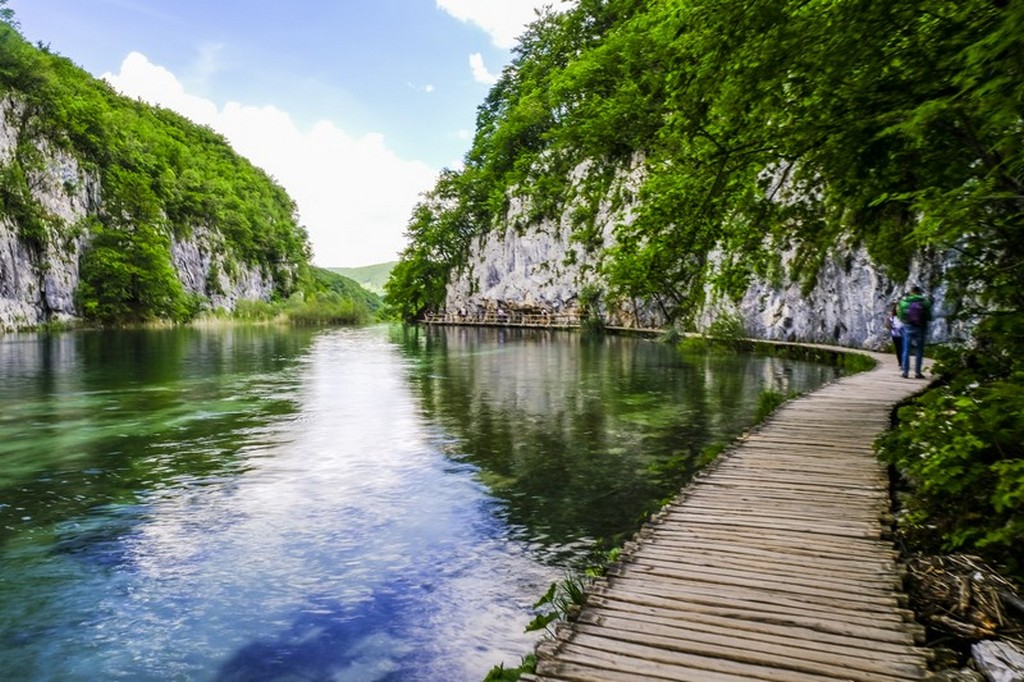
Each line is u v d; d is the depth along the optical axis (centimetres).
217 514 861
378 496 931
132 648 539
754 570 517
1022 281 704
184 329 7588
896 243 1102
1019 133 500
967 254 732
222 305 12100
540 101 7419
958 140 762
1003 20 398
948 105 529
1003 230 637
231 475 1045
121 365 2828
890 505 674
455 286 8206
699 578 504
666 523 636
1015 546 516
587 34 6631
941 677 360
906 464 698
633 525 801
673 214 1102
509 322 6706
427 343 4400
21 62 8238
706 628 423
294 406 1705
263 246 15288
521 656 513
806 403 1273
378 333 6203
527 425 1416
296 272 16412
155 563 706
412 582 653
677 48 975
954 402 623
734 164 1010
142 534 790
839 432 1020
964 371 755
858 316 2545
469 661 511
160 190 11494
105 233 8206
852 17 716
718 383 2009
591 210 1579
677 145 1127
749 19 798
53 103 8519
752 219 1154
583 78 5191
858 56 757
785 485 751
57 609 606
